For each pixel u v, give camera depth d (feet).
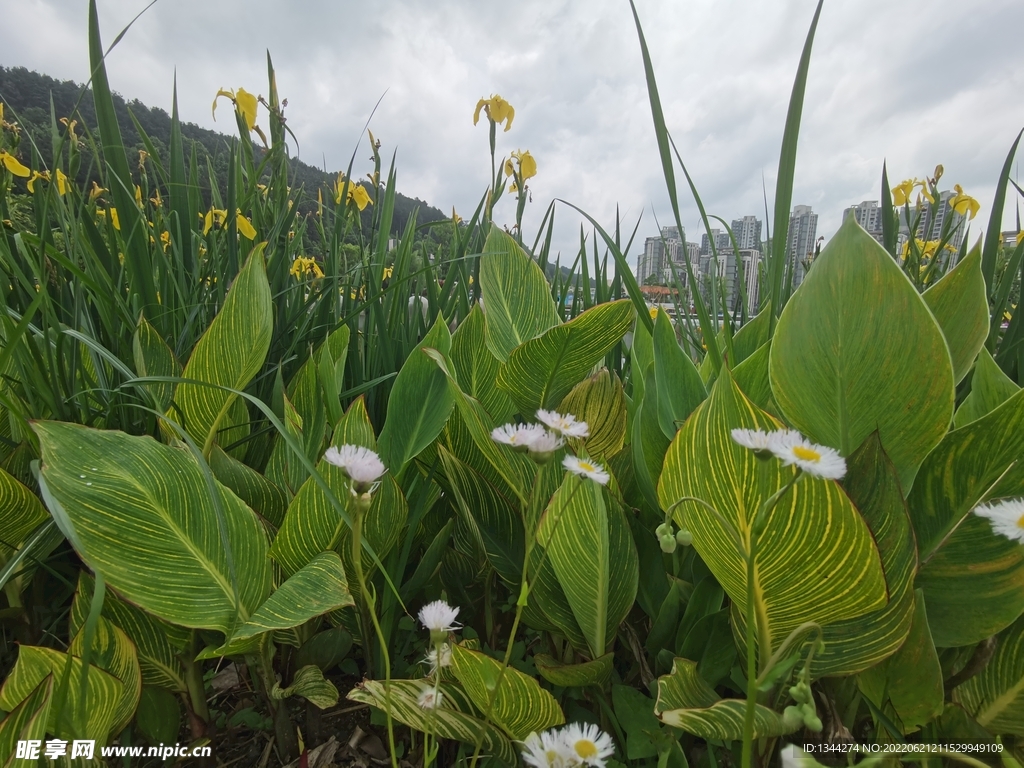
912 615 2.43
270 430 5.33
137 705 3.00
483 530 3.99
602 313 3.92
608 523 3.48
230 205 5.96
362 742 3.72
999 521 2.00
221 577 2.99
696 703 2.77
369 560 3.69
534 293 5.29
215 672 4.07
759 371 4.04
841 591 2.43
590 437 4.67
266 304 4.14
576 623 3.61
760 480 2.41
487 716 2.68
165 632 3.16
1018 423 2.65
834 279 3.02
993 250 5.13
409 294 7.23
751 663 2.07
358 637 4.04
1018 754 2.80
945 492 2.88
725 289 7.03
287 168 6.40
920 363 2.76
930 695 2.61
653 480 3.93
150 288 5.52
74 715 2.66
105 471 2.78
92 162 5.54
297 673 3.38
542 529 3.24
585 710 3.60
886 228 5.53
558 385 4.46
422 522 4.72
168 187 6.05
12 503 3.45
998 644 2.77
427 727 2.87
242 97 5.91
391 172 6.76
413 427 4.31
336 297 6.45
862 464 2.70
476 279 7.59
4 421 4.57
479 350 5.09
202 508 3.05
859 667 2.57
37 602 4.14
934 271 6.87
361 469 2.41
